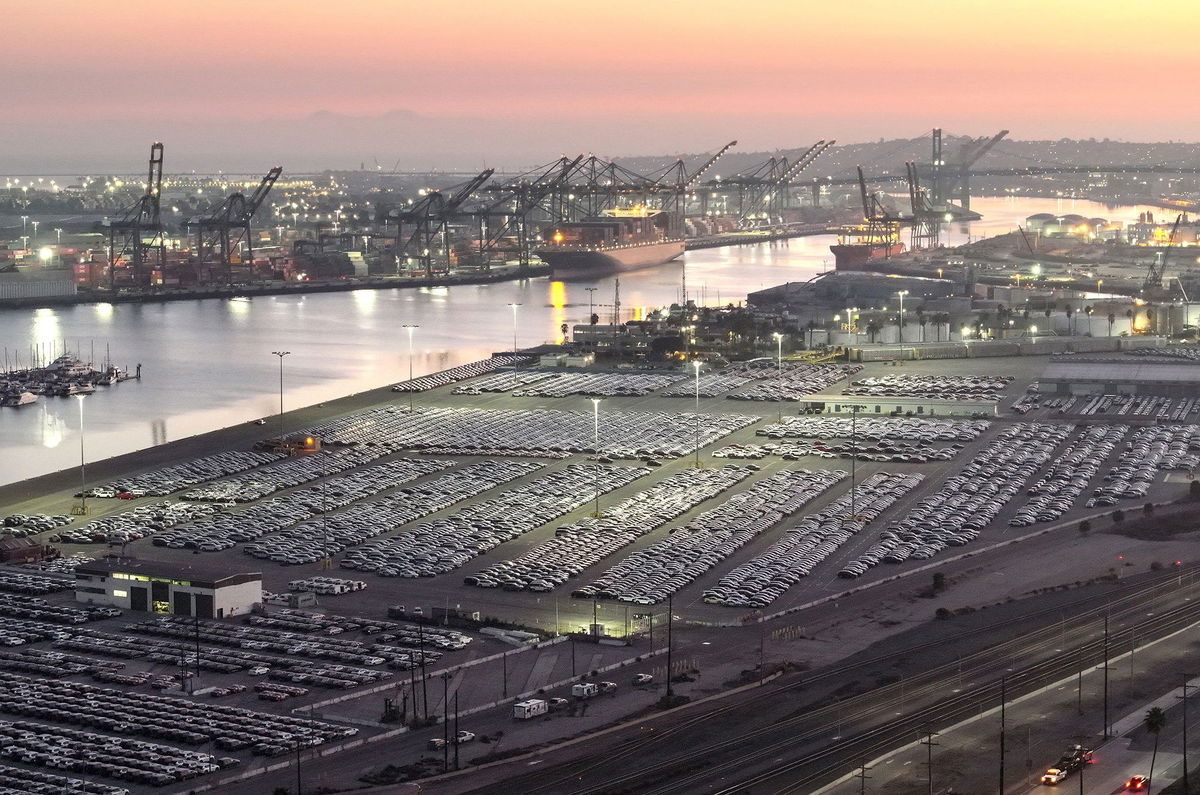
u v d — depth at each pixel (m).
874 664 161.38
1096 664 159.00
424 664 164.88
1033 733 139.75
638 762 135.00
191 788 131.25
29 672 165.00
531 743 140.38
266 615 184.38
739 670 161.12
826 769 132.25
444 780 131.50
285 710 152.00
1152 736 138.50
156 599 188.12
